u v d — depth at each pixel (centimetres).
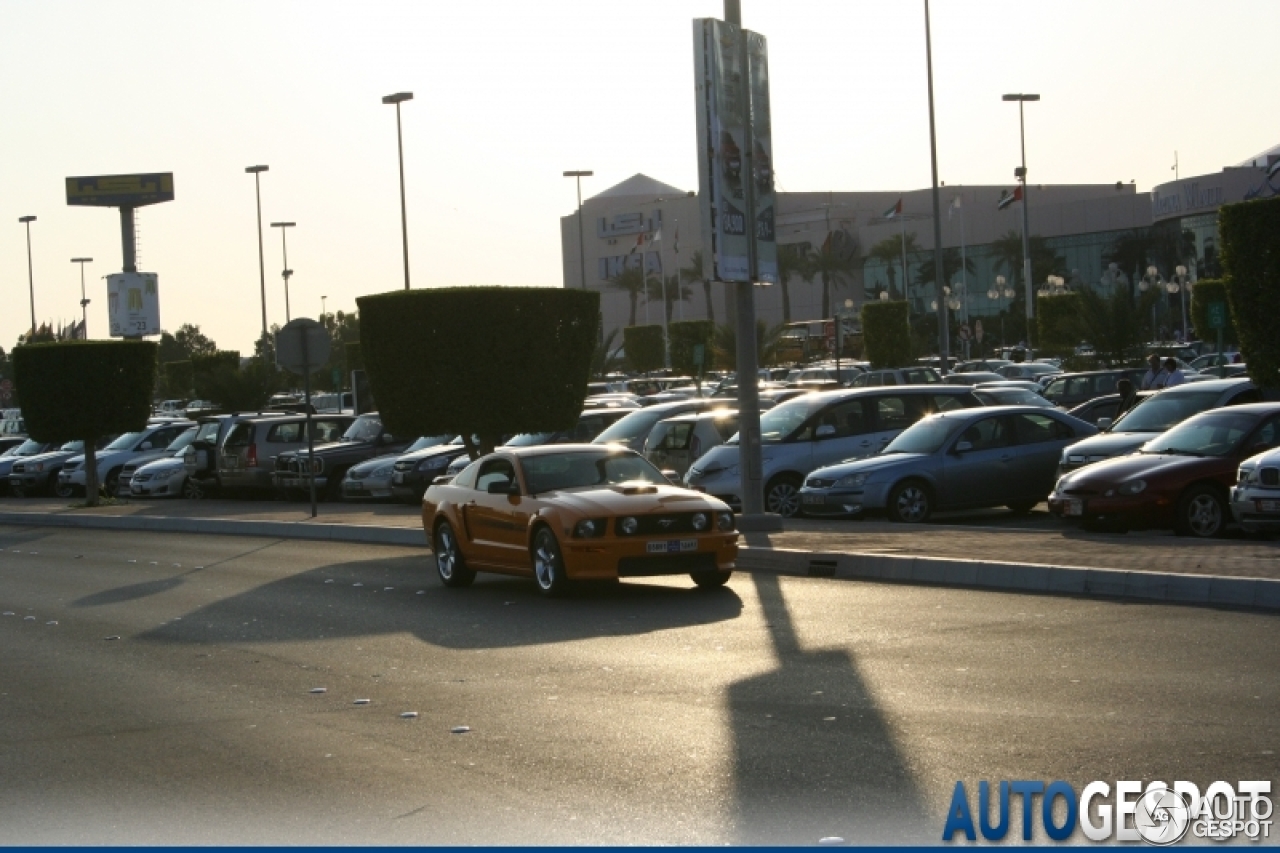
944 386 2359
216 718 971
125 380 3462
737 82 1952
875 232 11750
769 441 2248
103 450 4016
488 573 1730
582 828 670
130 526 2906
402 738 878
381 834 678
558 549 1459
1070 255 10894
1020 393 3066
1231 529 1716
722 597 1439
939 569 1457
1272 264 1981
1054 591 1346
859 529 1884
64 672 1194
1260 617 1147
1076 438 2130
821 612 1294
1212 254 9100
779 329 5938
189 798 764
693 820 674
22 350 3431
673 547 1448
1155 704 855
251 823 709
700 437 2408
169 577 1922
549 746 834
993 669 985
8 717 1012
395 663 1152
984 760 752
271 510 2995
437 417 2569
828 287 11575
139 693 1078
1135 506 1684
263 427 3369
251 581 1819
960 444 2066
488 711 942
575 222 13250
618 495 1484
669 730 857
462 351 2552
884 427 2278
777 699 927
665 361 7106
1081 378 3503
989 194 12300
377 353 2598
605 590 1550
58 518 3097
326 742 879
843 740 809
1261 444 1728
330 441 3406
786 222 12575
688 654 1114
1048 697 888
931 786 712
